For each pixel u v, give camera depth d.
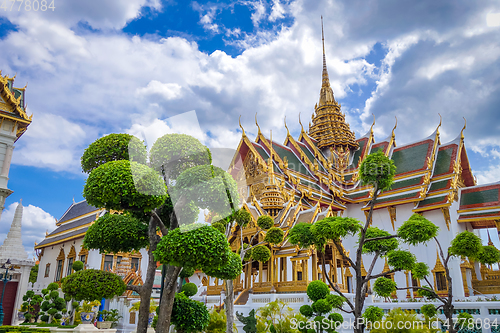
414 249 35.34
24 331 19.02
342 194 41.53
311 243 13.80
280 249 21.11
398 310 14.80
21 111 32.72
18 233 37.28
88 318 22.98
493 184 36.72
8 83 35.41
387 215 39.56
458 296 30.02
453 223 35.47
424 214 36.94
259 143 41.44
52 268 39.41
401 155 45.16
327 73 60.84
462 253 14.92
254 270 25.17
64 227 41.34
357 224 12.56
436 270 32.44
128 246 7.75
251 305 19.22
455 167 37.94
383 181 12.46
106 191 6.08
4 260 33.88
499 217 33.97
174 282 6.61
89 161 7.83
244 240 22.45
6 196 30.86
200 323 7.59
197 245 5.88
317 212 22.55
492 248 15.29
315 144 52.25
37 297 32.47
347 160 49.31
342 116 54.94
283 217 24.09
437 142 42.94
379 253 16.45
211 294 22.67
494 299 23.17
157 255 6.13
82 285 6.47
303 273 19.77
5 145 32.06
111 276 6.73
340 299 14.20
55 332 18.33
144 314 6.59
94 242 7.65
